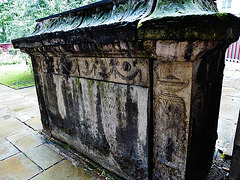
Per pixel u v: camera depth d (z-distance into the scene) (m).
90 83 1.79
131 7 1.28
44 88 2.55
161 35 0.95
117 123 1.65
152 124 1.39
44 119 2.79
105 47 1.37
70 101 2.14
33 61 2.58
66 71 2.05
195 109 1.24
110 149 1.82
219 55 1.50
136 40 1.13
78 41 1.51
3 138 2.84
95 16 1.58
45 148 2.51
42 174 1.99
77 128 2.17
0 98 5.08
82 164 2.10
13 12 6.65
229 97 4.16
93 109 1.86
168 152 1.34
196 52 0.96
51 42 1.81
